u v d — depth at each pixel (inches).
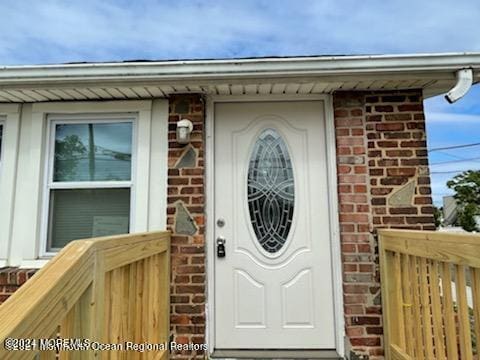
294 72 106.7
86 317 54.3
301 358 116.2
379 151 119.6
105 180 126.4
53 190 126.6
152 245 94.5
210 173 126.2
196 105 124.0
